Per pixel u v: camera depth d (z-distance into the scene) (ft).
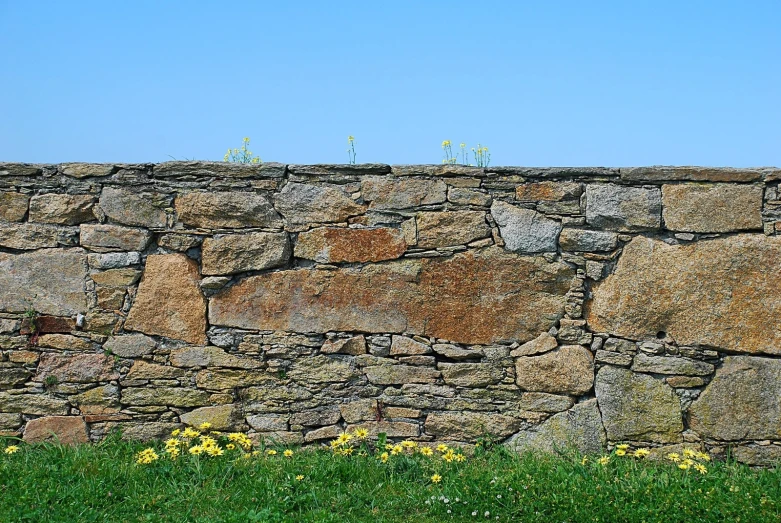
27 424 17.70
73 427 17.71
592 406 17.57
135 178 17.72
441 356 17.80
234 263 17.67
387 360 17.79
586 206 17.53
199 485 15.37
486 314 17.65
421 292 17.69
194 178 17.74
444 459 16.81
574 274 17.61
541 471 16.05
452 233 17.60
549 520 14.19
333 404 17.81
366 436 17.69
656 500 14.60
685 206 17.38
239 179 17.72
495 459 17.24
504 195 17.66
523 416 17.69
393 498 15.15
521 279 17.58
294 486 15.24
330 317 17.75
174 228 17.74
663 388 17.49
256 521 13.69
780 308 17.16
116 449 17.26
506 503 14.75
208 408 17.79
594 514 14.14
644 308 17.46
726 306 17.29
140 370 17.76
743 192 17.29
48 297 17.66
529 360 17.63
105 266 17.67
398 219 17.70
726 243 17.29
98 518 13.84
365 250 17.66
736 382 17.31
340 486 15.46
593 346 17.58
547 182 17.61
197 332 17.75
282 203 17.71
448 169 17.61
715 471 16.42
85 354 17.72
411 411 17.79
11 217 17.63
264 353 17.79
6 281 17.62
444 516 14.55
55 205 17.62
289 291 17.74
